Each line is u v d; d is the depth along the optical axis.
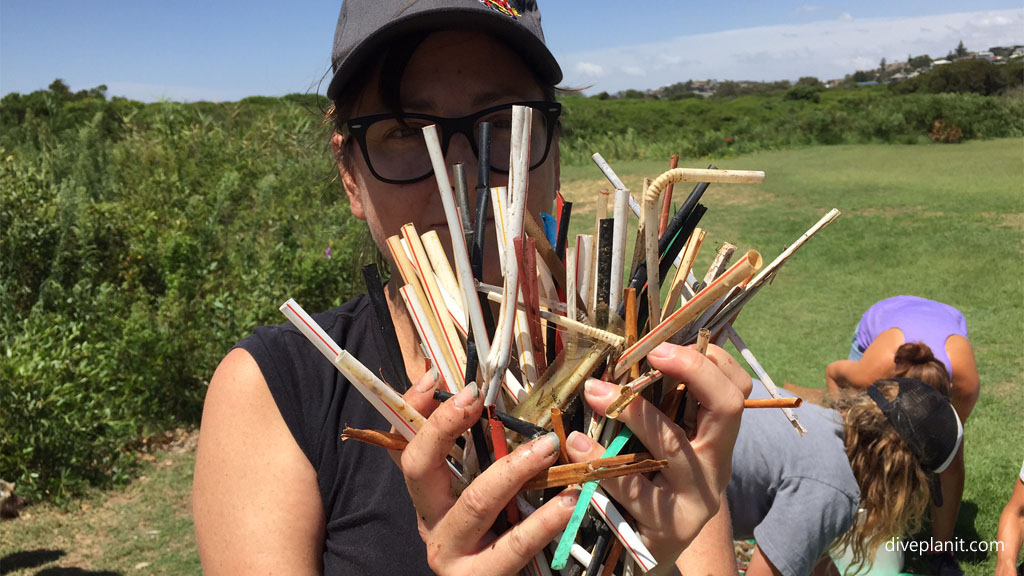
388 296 1.07
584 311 0.78
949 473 3.35
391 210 1.03
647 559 0.72
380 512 0.96
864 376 3.57
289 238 6.74
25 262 6.07
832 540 2.20
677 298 0.78
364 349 1.05
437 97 0.99
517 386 0.78
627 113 29.53
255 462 0.97
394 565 0.95
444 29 0.98
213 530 0.95
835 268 9.23
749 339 6.95
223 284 6.03
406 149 1.01
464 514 0.70
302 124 10.70
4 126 15.10
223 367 1.04
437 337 0.82
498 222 0.80
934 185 15.09
